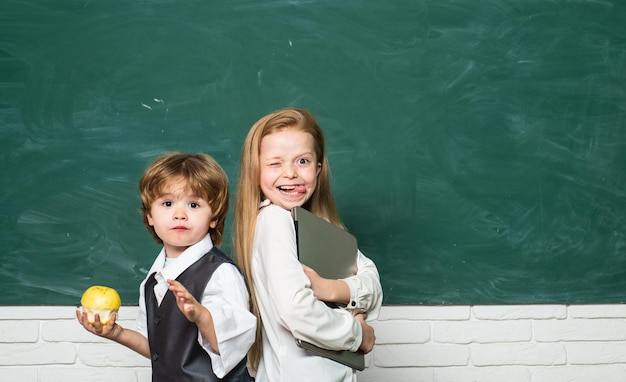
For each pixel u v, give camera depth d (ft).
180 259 6.55
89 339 9.36
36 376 9.30
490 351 9.57
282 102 9.54
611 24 9.75
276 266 6.24
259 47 9.57
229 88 9.53
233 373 6.45
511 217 9.63
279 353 6.39
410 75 9.63
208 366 6.36
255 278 6.58
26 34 9.50
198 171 6.61
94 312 6.31
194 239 6.61
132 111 9.48
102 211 9.39
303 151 6.73
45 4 9.53
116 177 9.43
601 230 9.68
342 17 9.62
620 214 9.70
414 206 9.56
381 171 9.56
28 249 9.35
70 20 9.53
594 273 9.66
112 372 9.36
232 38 9.56
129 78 9.50
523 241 9.62
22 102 9.45
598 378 9.61
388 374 9.51
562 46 9.75
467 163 9.62
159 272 6.54
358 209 9.52
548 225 9.65
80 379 9.34
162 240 7.07
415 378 9.52
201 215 6.61
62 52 9.50
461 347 9.55
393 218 9.54
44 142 9.43
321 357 6.37
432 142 9.61
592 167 9.71
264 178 6.72
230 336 6.15
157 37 9.54
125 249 9.37
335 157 9.54
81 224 9.38
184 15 9.57
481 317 9.58
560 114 9.71
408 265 9.55
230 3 9.58
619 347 9.64
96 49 9.52
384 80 9.61
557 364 9.61
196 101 9.51
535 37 9.75
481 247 9.60
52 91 9.46
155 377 6.49
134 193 9.43
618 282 9.66
